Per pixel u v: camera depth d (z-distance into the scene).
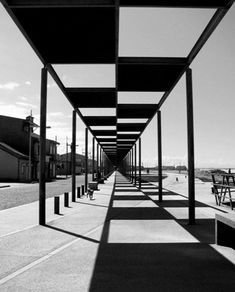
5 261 5.82
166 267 5.42
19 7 6.92
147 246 6.89
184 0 6.81
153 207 14.09
